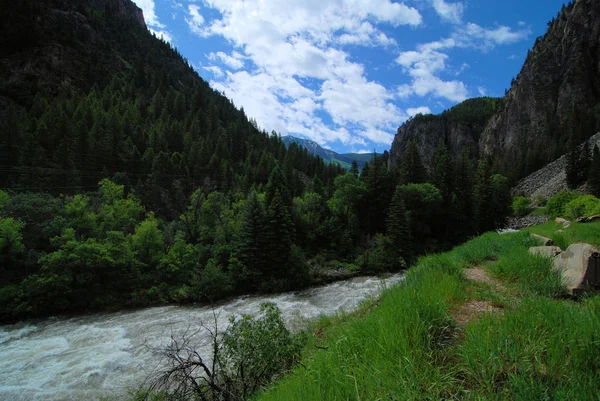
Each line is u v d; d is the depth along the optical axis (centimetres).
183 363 685
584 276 547
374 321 418
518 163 11606
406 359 299
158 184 7588
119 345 2111
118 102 12138
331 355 383
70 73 12925
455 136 19875
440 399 260
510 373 262
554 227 2203
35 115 9406
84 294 3241
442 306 431
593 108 11875
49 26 13012
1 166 6381
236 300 3506
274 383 541
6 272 3303
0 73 10994
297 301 3241
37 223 4078
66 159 6994
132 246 4200
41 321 2847
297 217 5850
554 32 14788
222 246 4356
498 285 663
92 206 5266
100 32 16925
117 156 8075
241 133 14150
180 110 14975
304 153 16175
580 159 7775
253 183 8850
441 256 968
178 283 3841
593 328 298
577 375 241
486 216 6438
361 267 4803
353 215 6194
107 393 1470
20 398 1465
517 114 14588
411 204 6350
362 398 284
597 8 13300
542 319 345
